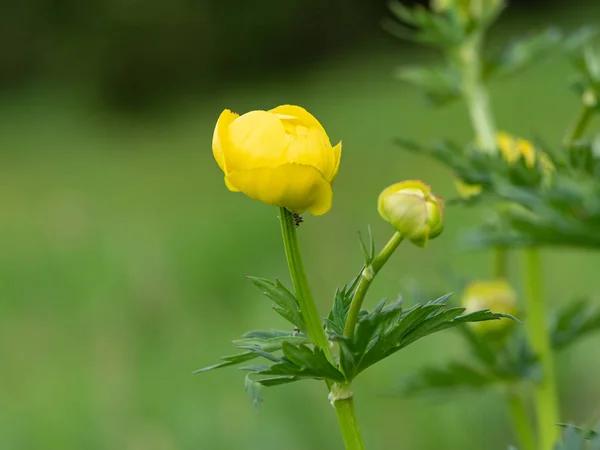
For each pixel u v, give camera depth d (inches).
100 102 205.3
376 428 42.1
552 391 28.9
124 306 60.6
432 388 29.7
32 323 61.4
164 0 205.5
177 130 174.7
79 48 207.0
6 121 189.8
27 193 125.7
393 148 114.0
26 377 51.9
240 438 42.9
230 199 99.1
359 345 21.2
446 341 47.0
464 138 114.3
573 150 26.4
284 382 21.4
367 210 79.1
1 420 46.9
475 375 29.3
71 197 117.0
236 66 214.8
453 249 33.4
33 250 80.1
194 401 46.2
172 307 60.0
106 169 140.6
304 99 174.7
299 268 21.6
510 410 29.3
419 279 57.2
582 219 26.8
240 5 211.9
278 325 54.2
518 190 26.8
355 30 218.4
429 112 135.3
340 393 21.4
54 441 45.1
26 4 207.6
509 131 106.7
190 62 209.8
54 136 177.5
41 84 211.3
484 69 30.5
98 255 75.3
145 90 207.5
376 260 21.6
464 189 30.4
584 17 183.2
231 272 65.4
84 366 52.3
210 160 136.6
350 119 142.0
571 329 29.6
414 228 21.7
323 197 21.4
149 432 44.7
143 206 104.2
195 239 74.2
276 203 21.4
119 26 204.2
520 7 199.8
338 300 21.9
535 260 29.0
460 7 30.6
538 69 144.5
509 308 29.1
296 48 217.8
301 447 42.4
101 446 44.8
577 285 55.1
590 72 28.3
